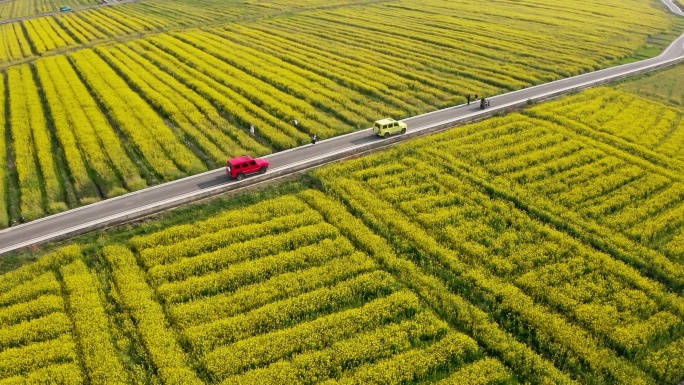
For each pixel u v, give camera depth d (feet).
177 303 141.08
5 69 338.95
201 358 123.03
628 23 454.40
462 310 138.51
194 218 178.81
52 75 316.60
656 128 245.04
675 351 126.62
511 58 344.69
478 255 158.92
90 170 211.41
